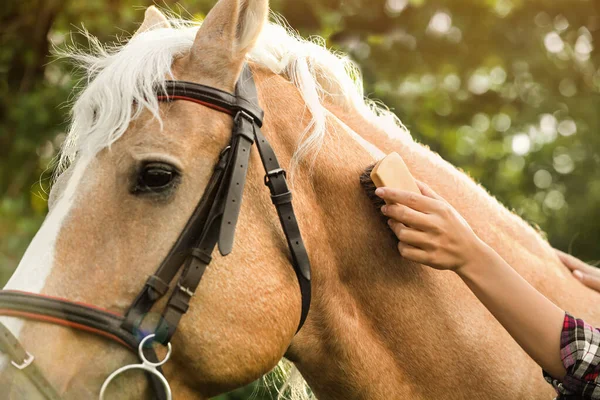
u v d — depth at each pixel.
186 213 1.36
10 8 4.25
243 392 3.43
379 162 1.55
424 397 1.63
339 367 1.59
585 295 1.81
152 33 1.54
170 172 1.36
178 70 1.46
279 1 4.39
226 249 1.37
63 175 1.41
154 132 1.37
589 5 6.47
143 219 1.34
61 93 4.11
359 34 5.23
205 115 1.42
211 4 3.96
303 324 1.53
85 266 1.30
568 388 1.43
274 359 1.43
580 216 6.10
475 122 7.00
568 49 6.73
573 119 6.84
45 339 1.26
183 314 1.34
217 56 1.45
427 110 5.92
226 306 1.37
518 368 1.65
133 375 1.32
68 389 1.27
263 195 1.46
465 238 1.50
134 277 1.32
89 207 1.32
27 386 1.23
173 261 1.33
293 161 1.53
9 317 1.26
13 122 4.32
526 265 1.76
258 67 1.60
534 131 6.98
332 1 4.90
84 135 1.37
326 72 1.72
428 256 1.50
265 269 1.42
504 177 6.93
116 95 1.36
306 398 1.79
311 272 1.54
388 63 5.41
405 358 1.62
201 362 1.36
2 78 4.35
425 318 1.62
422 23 5.75
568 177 6.67
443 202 1.53
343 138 1.65
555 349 1.45
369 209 1.60
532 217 6.69
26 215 4.18
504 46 6.37
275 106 1.56
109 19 4.16
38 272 1.28
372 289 1.61
